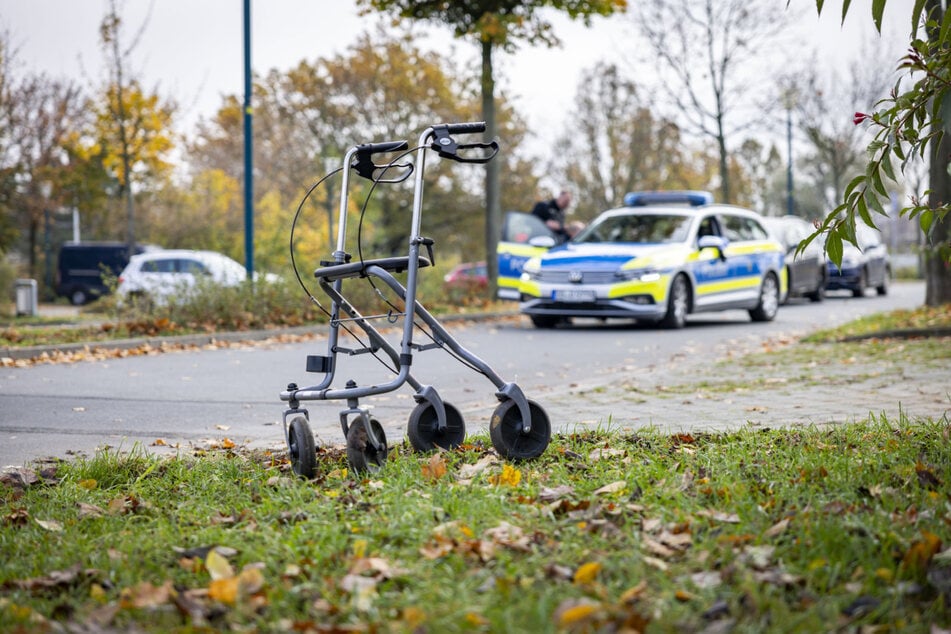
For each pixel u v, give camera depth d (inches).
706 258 901.8
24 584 183.3
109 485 282.8
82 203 2124.8
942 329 686.5
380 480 254.4
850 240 251.0
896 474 236.1
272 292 911.0
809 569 171.9
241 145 2263.8
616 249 869.8
